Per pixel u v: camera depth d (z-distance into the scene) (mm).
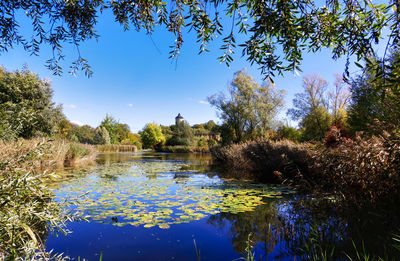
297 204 3619
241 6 1336
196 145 32000
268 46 1330
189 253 2100
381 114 5336
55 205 1573
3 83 9719
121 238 2422
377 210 2992
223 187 5320
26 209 1298
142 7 1729
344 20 1251
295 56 1334
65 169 8531
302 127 15641
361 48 1185
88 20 1886
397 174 2926
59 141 9078
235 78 15586
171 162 13086
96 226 2754
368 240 2211
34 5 1712
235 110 15445
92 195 4344
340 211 3078
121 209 3434
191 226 2775
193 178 6797
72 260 1938
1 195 1197
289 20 1247
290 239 2324
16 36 1796
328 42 1356
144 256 2035
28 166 1514
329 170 3764
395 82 1040
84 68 2062
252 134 14711
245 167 8836
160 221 2924
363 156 3082
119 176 7055
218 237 2455
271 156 7039
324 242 2213
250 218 3049
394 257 1875
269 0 1215
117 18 1863
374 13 1201
